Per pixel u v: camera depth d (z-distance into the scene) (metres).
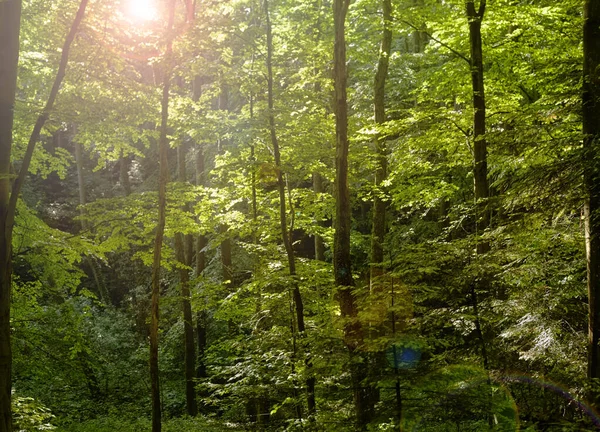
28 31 9.92
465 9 10.38
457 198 15.52
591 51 5.89
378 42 14.59
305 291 10.60
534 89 12.21
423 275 6.01
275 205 13.45
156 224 11.11
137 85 10.32
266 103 11.95
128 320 23.02
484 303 6.32
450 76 11.03
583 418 5.26
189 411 16.09
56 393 15.73
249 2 12.59
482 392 5.38
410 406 5.38
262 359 9.49
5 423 7.64
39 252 10.17
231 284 15.64
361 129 11.05
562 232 7.40
